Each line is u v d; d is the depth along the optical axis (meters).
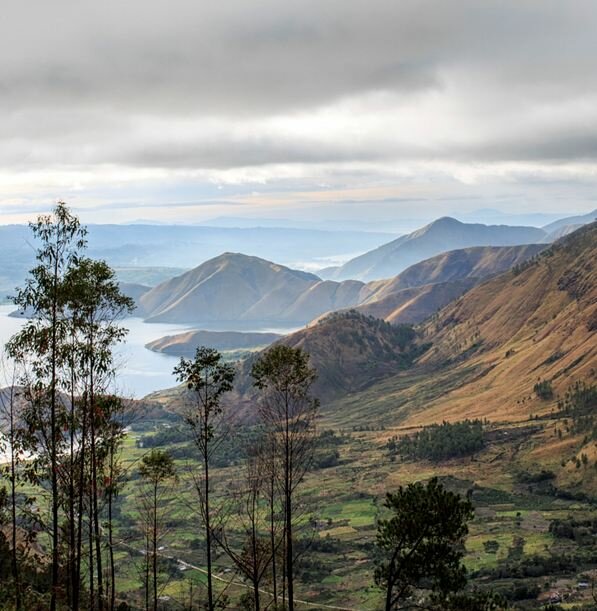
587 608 112.94
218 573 129.38
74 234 47.69
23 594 55.91
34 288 46.56
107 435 52.72
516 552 158.50
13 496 52.94
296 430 56.16
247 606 70.25
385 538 51.59
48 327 46.72
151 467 63.50
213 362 53.78
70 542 49.66
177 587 121.69
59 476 49.31
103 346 49.78
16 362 47.09
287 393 55.81
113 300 49.94
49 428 48.44
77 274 47.09
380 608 123.25
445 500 49.31
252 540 58.72
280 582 79.62
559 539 166.12
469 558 156.75
